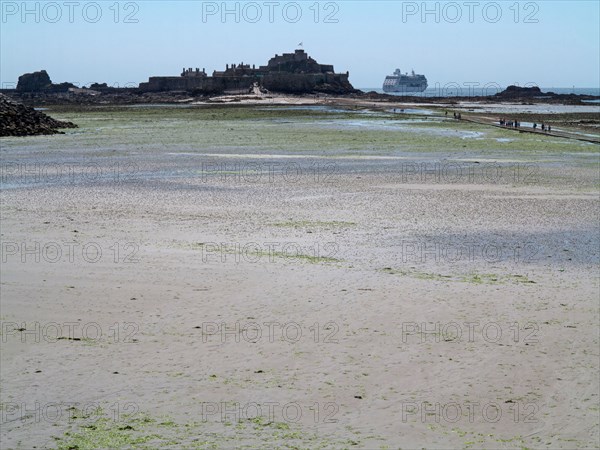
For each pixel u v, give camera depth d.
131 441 11.80
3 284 20.53
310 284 20.83
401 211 32.47
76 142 67.62
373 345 16.16
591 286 20.98
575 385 14.15
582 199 36.00
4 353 15.63
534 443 11.91
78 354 15.59
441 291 20.23
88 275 21.52
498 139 72.19
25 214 30.95
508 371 14.77
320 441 11.84
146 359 15.33
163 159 52.84
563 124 99.44
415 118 112.62
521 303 19.22
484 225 29.62
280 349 15.88
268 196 36.25
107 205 33.38
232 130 84.06
